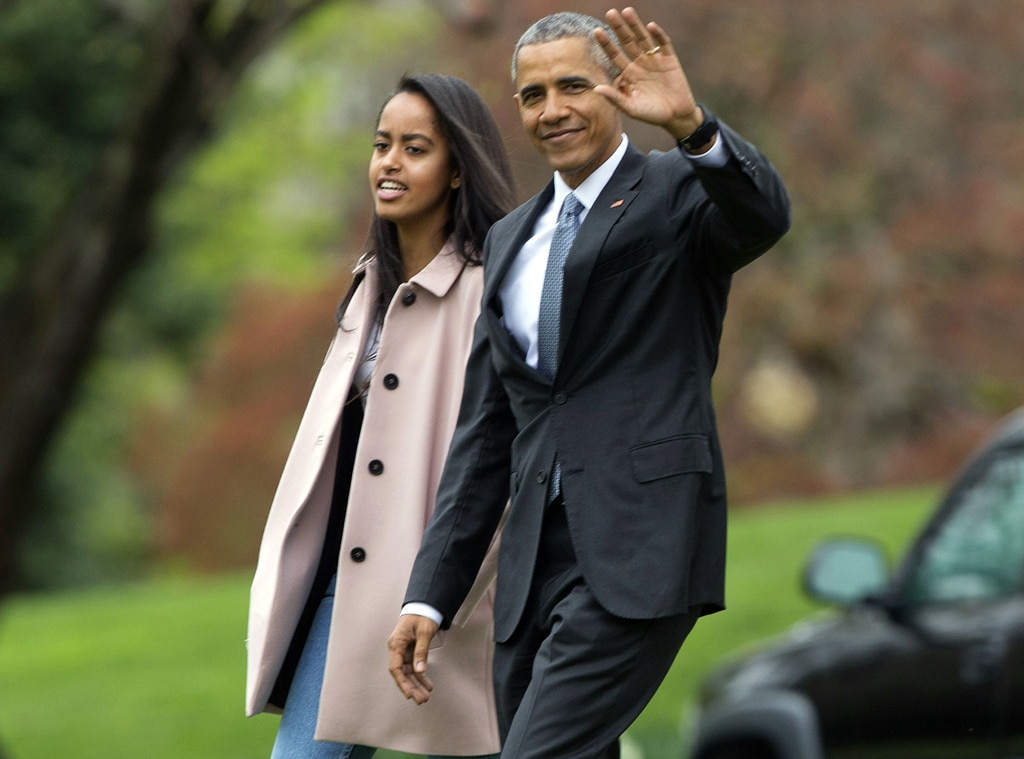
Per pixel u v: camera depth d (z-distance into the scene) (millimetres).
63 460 99125
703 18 56219
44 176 68375
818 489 67000
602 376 12867
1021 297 61656
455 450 13906
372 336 15414
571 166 13031
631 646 12508
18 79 65938
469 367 13938
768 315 63688
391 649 13625
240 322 86562
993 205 60094
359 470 14812
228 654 49781
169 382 106312
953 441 64625
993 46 58781
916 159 59562
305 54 74938
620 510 12570
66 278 49188
